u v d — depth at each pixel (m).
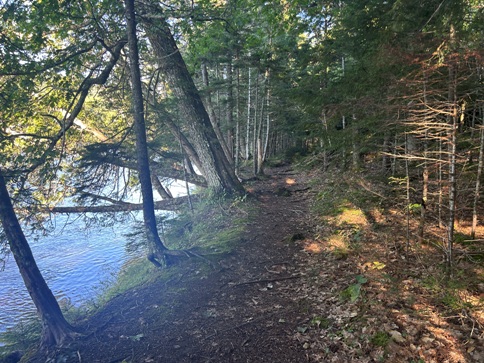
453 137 4.35
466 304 3.91
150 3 7.34
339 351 3.66
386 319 3.92
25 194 6.37
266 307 4.96
